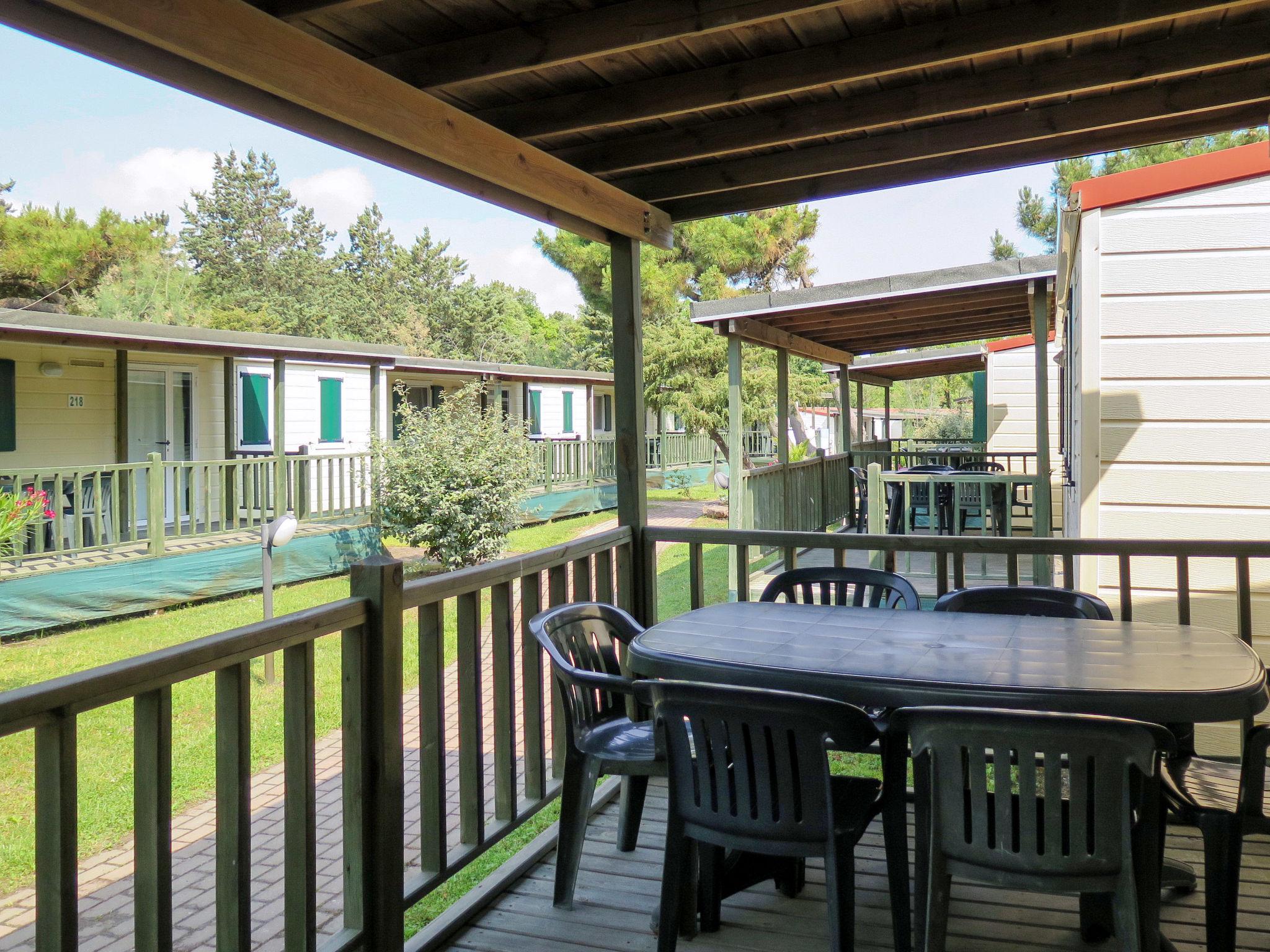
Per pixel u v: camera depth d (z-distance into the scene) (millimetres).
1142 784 2055
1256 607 4742
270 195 49219
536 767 3191
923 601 7168
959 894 2807
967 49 2963
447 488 13125
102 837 5031
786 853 2107
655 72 3314
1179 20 3031
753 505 8641
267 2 2580
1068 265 6223
